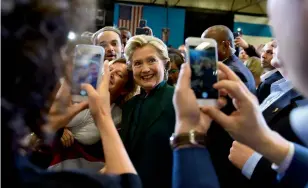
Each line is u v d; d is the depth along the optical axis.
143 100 1.69
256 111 0.70
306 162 0.72
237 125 0.71
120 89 1.80
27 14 0.47
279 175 0.79
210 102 0.79
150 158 1.52
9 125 0.46
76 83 0.92
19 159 0.49
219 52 2.27
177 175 0.67
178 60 2.57
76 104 0.93
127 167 0.71
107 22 9.36
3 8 0.44
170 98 1.62
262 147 0.72
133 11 9.72
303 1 0.49
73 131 1.64
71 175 0.54
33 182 0.50
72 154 1.60
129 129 1.64
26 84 0.47
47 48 0.49
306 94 0.54
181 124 0.71
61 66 0.53
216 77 0.80
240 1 10.68
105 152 0.76
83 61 0.92
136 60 1.70
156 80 1.69
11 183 0.47
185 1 10.49
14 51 0.46
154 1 10.00
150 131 1.55
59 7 0.50
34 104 0.49
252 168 1.17
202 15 10.66
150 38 1.77
